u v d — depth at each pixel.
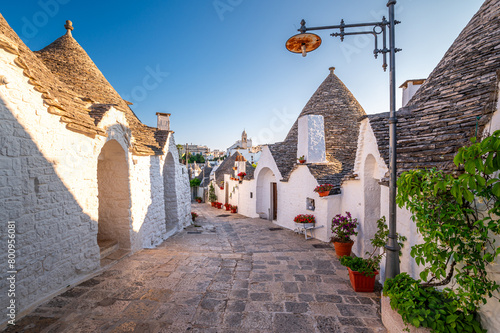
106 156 7.10
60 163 4.52
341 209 9.11
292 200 11.70
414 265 3.98
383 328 3.51
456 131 4.25
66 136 4.67
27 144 3.80
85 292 4.47
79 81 8.77
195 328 3.49
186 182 14.40
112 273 5.46
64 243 4.60
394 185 3.98
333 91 14.31
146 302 4.16
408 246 4.15
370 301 4.30
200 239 10.44
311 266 6.05
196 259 6.57
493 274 2.34
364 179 6.89
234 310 3.97
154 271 5.61
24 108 3.74
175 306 4.06
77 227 4.96
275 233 11.02
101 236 7.24
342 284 5.00
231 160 30.61
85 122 5.11
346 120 13.11
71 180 4.81
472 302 2.48
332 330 3.48
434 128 4.73
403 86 9.60
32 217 3.88
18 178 3.63
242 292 4.61
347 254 6.73
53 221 4.33
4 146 3.41
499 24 5.20
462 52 5.61
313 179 9.93
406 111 5.80
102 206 7.25
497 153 2.00
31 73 3.76
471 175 2.18
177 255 7.00
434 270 2.65
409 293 3.00
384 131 5.89
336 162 11.09
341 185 8.93
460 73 5.23
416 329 2.76
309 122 10.72
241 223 14.66
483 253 2.45
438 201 2.71
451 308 2.66
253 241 9.69
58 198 4.46
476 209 2.52
